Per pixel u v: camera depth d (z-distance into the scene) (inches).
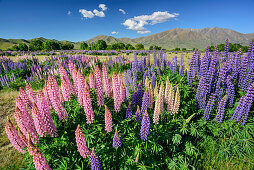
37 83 625.3
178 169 203.8
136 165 183.5
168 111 245.0
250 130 231.1
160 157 214.4
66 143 189.8
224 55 349.1
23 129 178.4
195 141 247.8
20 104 181.2
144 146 203.0
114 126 220.2
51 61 914.1
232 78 293.1
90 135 186.9
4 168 221.8
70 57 975.6
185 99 323.6
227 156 218.5
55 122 209.0
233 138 236.5
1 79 658.8
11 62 863.7
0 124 334.3
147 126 182.2
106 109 181.2
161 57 574.6
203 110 276.8
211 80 280.2
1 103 443.2
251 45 311.7
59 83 598.5
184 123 238.4
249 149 215.0
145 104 228.1
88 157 167.3
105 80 248.5
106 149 192.1
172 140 222.8
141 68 569.0
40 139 169.0
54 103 188.5
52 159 179.9
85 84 209.6
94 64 799.7
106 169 181.5
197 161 219.8
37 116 158.2
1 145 270.8
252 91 212.7
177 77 395.2
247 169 204.7
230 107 271.7
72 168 172.2
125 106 267.6
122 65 800.9
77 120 215.5
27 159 192.7
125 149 203.8
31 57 1048.8
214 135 238.1
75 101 234.7
